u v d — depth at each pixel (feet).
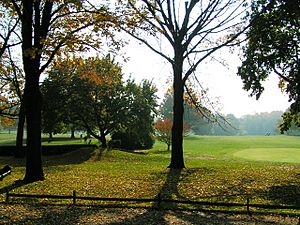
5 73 89.25
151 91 145.69
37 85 50.98
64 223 30.07
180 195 41.75
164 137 172.04
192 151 154.51
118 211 33.83
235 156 125.49
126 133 163.43
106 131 139.95
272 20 56.59
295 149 156.97
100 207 35.29
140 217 31.86
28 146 51.03
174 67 66.64
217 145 195.93
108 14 49.37
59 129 147.43
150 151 161.17
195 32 63.72
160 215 32.50
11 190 43.78
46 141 206.80
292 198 40.37
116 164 83.66
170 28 64.34
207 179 52.42
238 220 30.91
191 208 34.68
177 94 67.00
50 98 123.03
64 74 122.21
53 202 37.09
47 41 46.83
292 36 56.49
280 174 57.67
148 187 46.24
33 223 30.04
